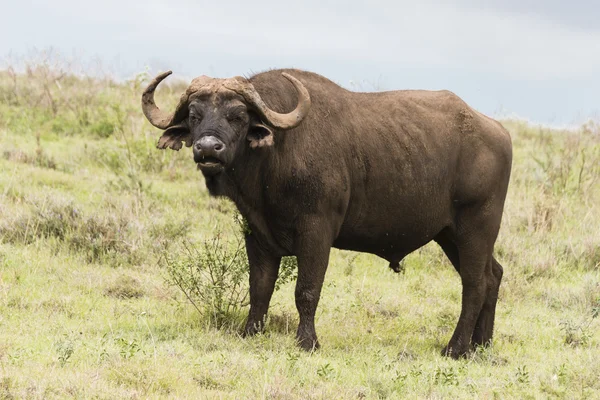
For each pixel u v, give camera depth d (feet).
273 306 116.47
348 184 101.96
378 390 86.22
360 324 117.29
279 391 80.43
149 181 187.62
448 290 140.15
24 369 79.66
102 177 184.24
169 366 85.20
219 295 110.32
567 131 306.14
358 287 135.54
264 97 98.94
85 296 115.03
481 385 91.56
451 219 109.60
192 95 93.66
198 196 178.50
